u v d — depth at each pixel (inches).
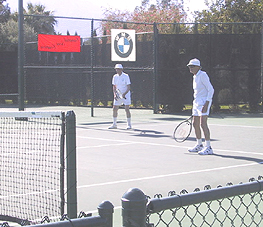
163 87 746.8
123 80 545.3
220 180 286.0
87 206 228.1
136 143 442.3
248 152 389.4
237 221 204.5
